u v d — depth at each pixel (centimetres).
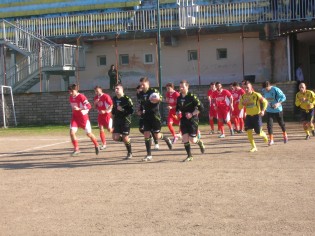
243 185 930
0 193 953
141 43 3073
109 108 1536
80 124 1429
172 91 1642
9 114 2884
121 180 1029
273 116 1502
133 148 1568
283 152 1325
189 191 899
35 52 2966
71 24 3155
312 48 2947
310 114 1595
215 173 1058
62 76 3222
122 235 667
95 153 1469
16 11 3528
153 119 1286
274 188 895
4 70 2997
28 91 3209
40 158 1430
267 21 2725
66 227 716
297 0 2667
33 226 728
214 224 695
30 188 990
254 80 2773
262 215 729
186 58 3000
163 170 1125
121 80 3122
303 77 2775
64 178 1084
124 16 3050
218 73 2923
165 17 2930
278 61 2809
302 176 994
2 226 734
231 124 1906
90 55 3175
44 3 3462
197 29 2855
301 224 680
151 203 827
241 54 2872
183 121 1240
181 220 722
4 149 1698
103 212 785
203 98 2589
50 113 2838
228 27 2798
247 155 1295
